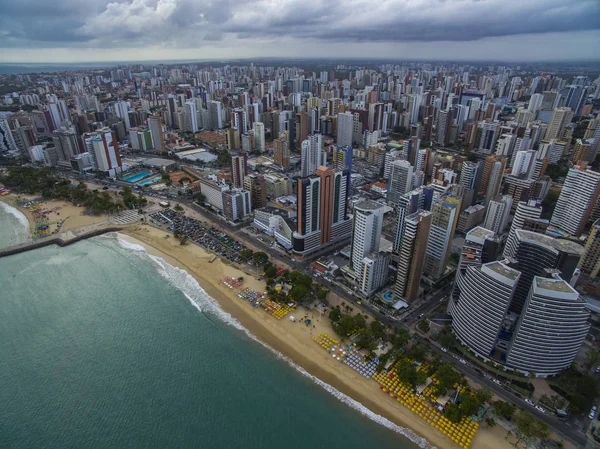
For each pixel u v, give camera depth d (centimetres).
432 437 19038
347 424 19862
